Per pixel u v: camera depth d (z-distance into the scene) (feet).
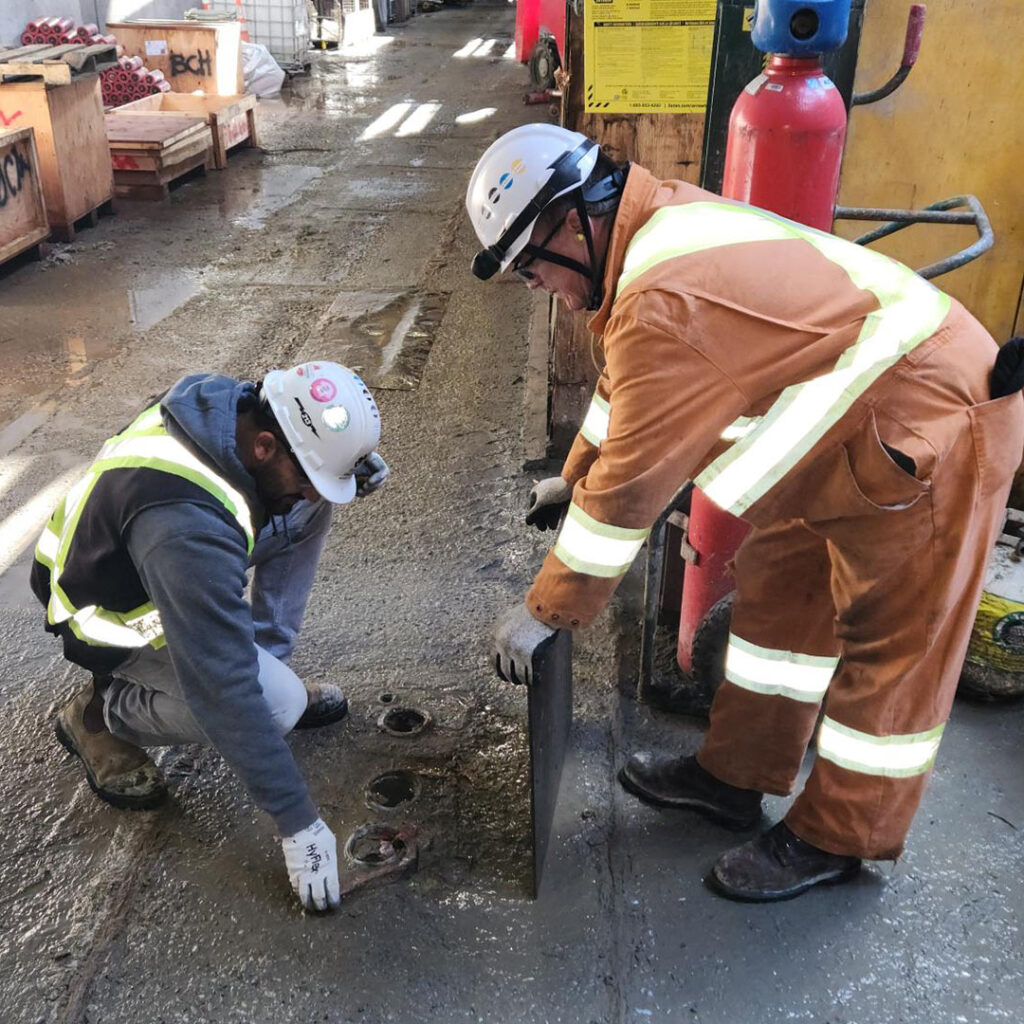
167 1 38.99
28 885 7.30
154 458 6.23
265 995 6.56
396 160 29.01
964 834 7.80
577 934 6.97
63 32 29.60
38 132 20.74
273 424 6.46
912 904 7.23
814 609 7.05
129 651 7.12
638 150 10.78
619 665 9.50
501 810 7.97
